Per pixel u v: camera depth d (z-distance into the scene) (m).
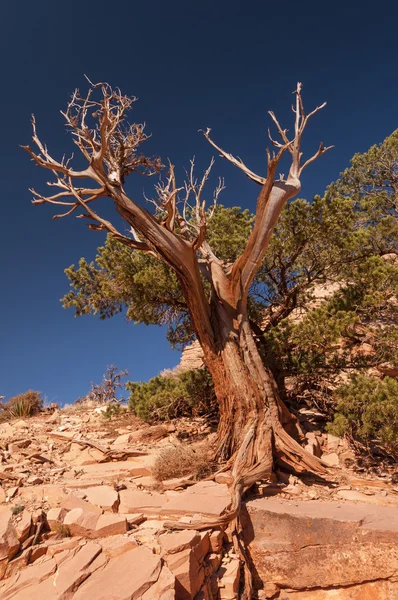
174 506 8.05
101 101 11.01
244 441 10.02
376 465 10.82
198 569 6.83
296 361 12.81
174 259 11.04
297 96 11.64
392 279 13.05
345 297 13.09
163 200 12.62
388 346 12.84
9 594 5.89
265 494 9.22
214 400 14.16
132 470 10.19
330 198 13.91
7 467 9.79
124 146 11.69
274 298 15.34
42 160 11.12
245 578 7.44
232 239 14.76
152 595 5.88
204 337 11.46
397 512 8.25
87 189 11.38
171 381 15.27
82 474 10.18
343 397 11.16
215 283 12.05
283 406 11.13
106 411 15.76
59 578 6.09
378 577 7.36
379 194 25.98
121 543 6.79
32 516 7.25
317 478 10.05
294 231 13.95
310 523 7.91
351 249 13.55
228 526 8.09
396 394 10.09
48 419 15.98
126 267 14.09
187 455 10.34
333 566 7.62
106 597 5.80
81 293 15.14
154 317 14.99
